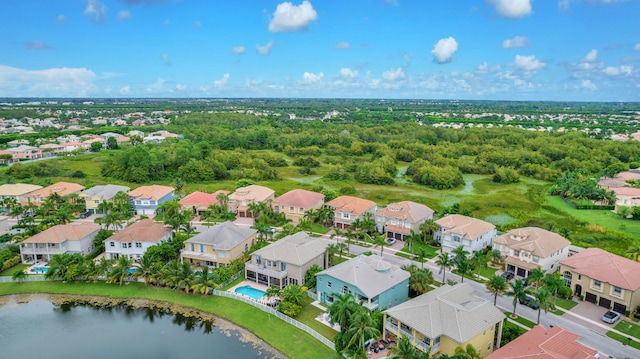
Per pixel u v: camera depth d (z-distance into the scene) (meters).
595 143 195.12
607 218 109.69
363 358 49.28
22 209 102.50
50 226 92.38
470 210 113.06
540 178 159.75
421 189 143.75
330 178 155.88
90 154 190.25
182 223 86.44
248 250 82.19
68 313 64.69
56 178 145.75
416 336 50.50
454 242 81.44
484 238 83.75
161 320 62.75
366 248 87.00
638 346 53.22
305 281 69.12
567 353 44.88
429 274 64.31
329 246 75.25
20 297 68.94
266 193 113.56
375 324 51.00
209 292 68.31
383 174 151.25
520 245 75.44
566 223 103.81
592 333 56.22
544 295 54.56
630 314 60.09
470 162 178.50
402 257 82.31
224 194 111.50
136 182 146.25
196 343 56.97
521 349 45.28
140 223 86.19
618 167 161.88
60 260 72.50
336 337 52.53
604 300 63.31
